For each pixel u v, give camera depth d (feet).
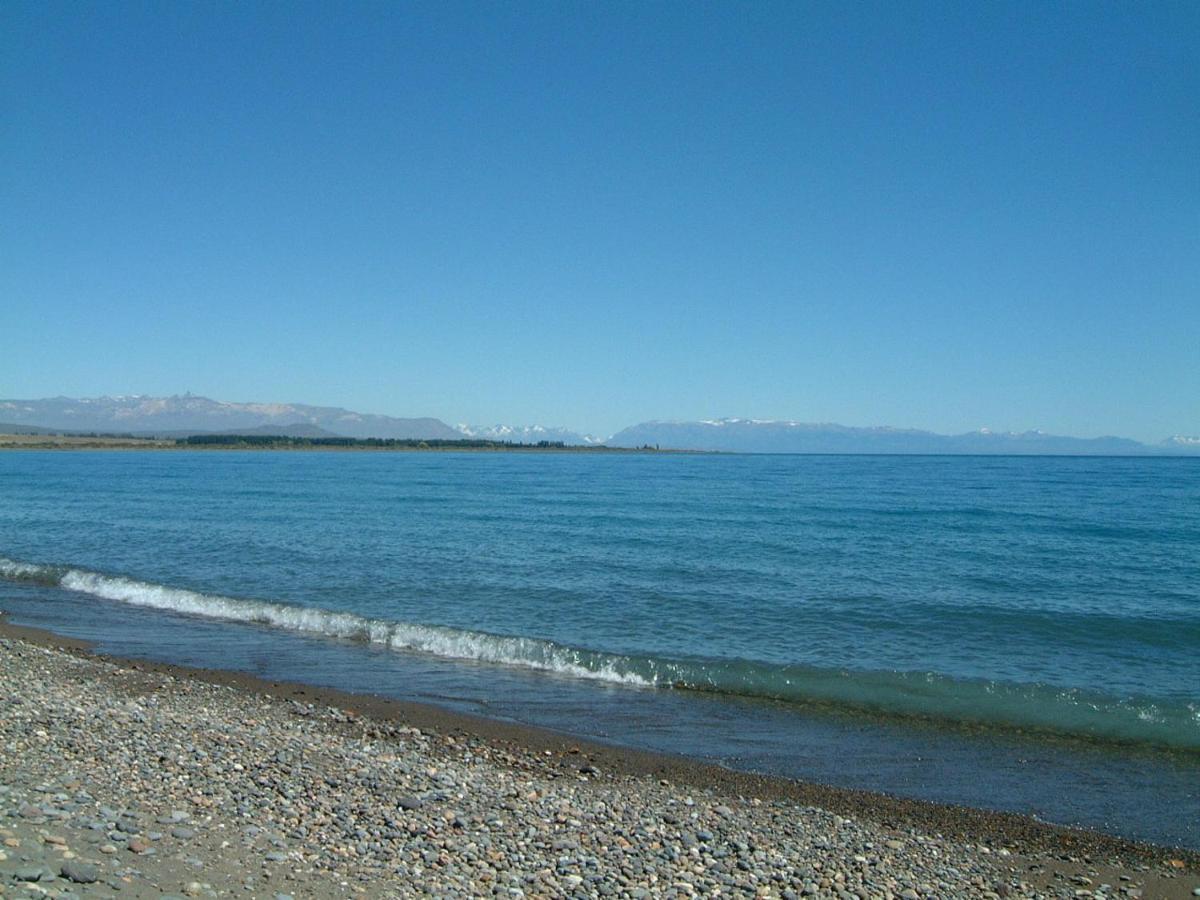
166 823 30.40
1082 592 97.60
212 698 56.85
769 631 78.18
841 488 352.69
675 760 47.83
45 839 26.66
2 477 401.49
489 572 110.73
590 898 28.32
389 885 27.48
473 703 58.23
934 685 61.00
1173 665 67.72
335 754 43.70
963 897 31.91
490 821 35.17
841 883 32.17
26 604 92.43
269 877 26.73
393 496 279.69
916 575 109.40
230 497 268.82
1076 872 34.99
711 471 590.14
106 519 187.93
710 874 31.73
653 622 81.76
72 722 44.78
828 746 50.55
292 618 83.30
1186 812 41.50
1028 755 49.26
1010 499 275.59
